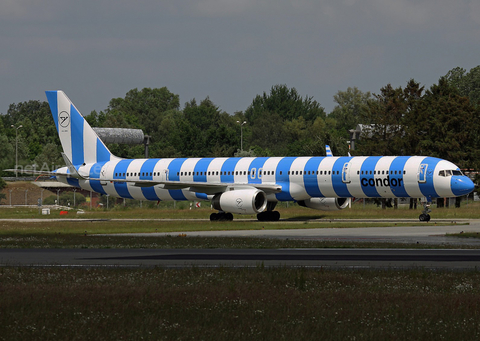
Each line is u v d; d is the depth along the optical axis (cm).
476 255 9850
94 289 6425
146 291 6288
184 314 5297
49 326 4881
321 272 7638
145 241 12550
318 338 4553
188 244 11825
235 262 9006
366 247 11194
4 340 4481
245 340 4519
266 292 6284
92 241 12619
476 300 5850
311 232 15525
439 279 7156
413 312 5378
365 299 5938
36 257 9738
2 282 6988
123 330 4772
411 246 11325
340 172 19700
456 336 4638
